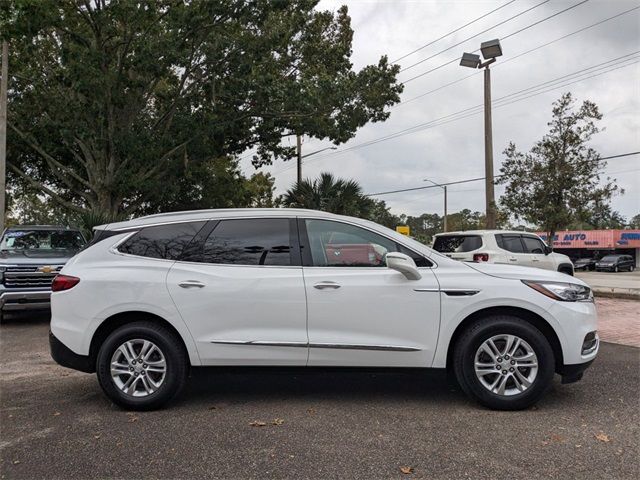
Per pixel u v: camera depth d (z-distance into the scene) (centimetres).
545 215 1511
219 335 482
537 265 1176
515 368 471
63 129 1719
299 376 605
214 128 1903
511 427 434
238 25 1820
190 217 520
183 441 412
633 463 366
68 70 1686
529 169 1558
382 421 451
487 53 1628
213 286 484
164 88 2120
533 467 361
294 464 369
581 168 1500
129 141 1792
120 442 411
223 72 1855
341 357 479
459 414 467
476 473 353
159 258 503
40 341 838
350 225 508
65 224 1716
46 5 1482
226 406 498
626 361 668
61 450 397
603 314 1098
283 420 457
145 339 486
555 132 1535
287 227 510
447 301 477
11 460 380
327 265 495
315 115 2019
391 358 480
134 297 485
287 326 481
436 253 504
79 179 1998
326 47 2209
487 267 500
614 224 7656
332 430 431
